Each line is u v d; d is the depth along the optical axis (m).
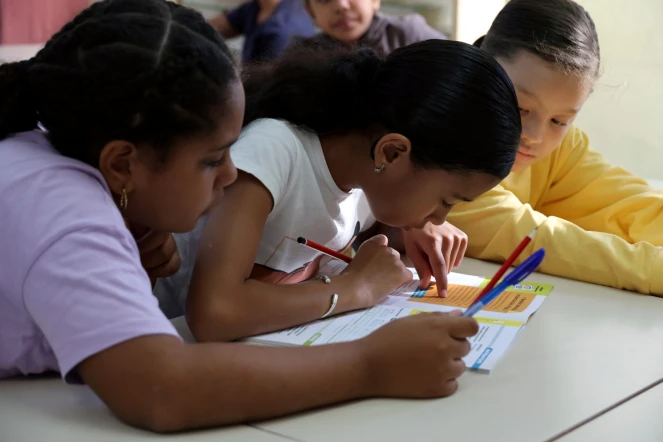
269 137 1.03
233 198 0.96
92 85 0.73
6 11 1.75
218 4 2.10
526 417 0.72
